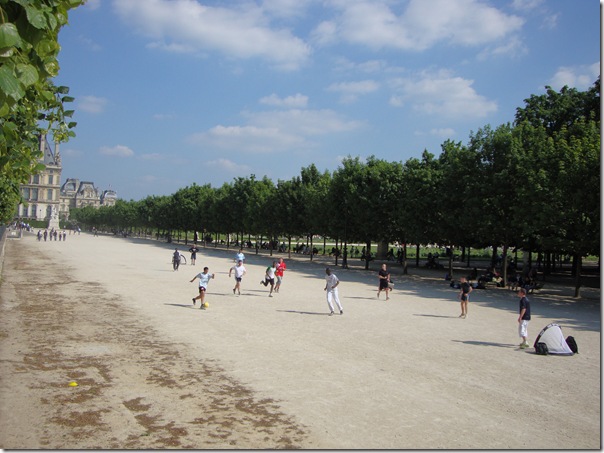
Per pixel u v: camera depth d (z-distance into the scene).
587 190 28.53
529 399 10.75
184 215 103.25
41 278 32.22
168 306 22.33
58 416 8.90
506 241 35.91
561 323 21.17
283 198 65.69
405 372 12.65
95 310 20.61
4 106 3.52
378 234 47.94
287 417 9.24
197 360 13.21
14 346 14.03
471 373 12.74
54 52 4.07
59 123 7.70
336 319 20.20
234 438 8.17
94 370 11.98
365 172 49.44
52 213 174.12
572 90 42.81
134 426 8.58
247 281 34.91
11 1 3.49
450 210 38.38
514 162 34.16
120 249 74.88
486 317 22.16
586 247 29.11
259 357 13.72
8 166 6.96
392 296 28.98
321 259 68.25
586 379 12.41
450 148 44.41
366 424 8.99
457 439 8.40
